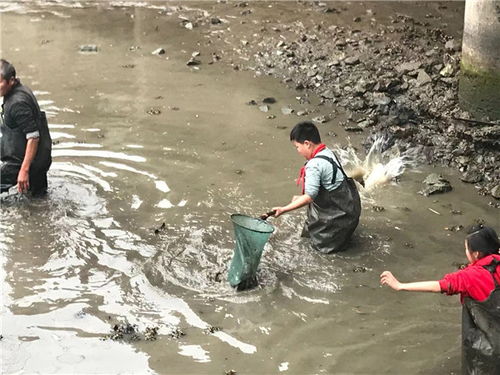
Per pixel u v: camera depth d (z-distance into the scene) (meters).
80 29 10.88
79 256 5.84
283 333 5.02
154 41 10.36
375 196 6.73
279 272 5.66
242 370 4.68
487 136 7.33
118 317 5.16
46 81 9.13
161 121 8.12
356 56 9.34
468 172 7.08
